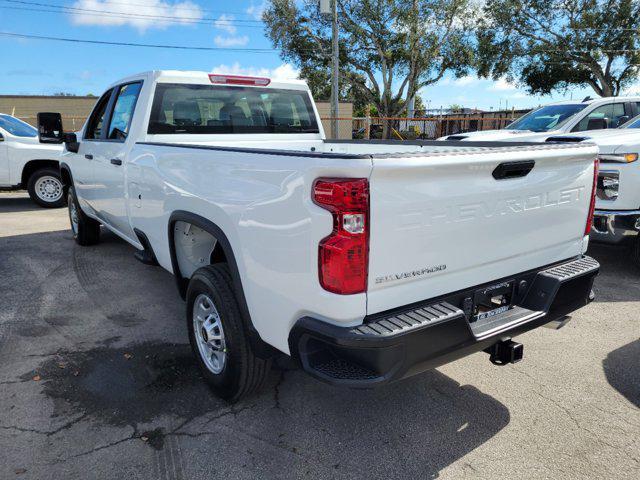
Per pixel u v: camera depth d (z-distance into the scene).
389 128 23.83
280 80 4.81
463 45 32.59
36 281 5.18
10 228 7.75
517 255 2.68
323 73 35.66
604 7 30.89
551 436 2.71
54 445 2.60
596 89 33.56
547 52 32.03
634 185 4.86
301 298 2.18
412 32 31.41
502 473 2.43
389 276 2.11
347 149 4.82
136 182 3.95
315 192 2.04
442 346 2.20
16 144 9.27
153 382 3.22
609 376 3.33
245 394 2.89
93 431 2.72
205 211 2.87
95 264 5.77
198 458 2.52
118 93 4.68
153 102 4.07
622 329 4.04
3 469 2.42
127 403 2.99
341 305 2.03
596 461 2.51
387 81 34.50
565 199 2.85
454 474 2.42
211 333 2.93
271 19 33.81
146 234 3.95
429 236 2.20
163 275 5.39
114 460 2.49
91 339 3.84
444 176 2.19
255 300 2.50
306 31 33.94
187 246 3.49
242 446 2.61
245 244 2.50
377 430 2.76
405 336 2.05
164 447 2.60
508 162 2.41
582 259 3.09
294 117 4.98
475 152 2.26
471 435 2.72
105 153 4.69
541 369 3.42
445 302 2.35
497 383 3.25
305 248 2.12
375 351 2.02
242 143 4.50
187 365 3.44
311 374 2.17
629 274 5.38
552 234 2.84
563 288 2.77
